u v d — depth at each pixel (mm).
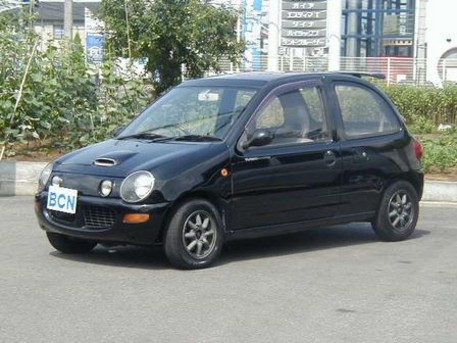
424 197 12117
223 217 8164
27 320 6520
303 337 6246
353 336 6297
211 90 8852
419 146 9711
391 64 28125
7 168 12164
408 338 6281
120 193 7801
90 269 8039
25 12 14180
